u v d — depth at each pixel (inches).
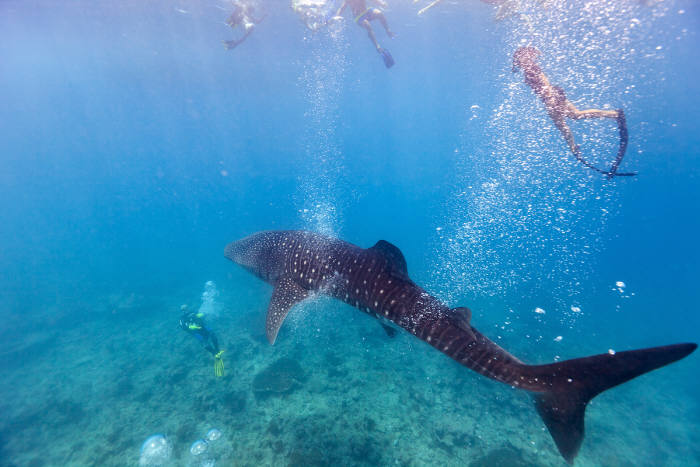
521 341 536.7
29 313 782.5
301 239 197.2
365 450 296.0
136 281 932.6
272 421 332.2
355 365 409.7
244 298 707.4
